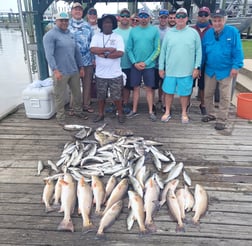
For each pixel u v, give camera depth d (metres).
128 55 4.41
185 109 4.49
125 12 4.41
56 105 4.44
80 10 4.36
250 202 2.62
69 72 4.25
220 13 3.77
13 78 10.88
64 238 2.21
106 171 3.03
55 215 2.45
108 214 2.34
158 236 2.23
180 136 4.01
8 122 4.55
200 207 2.46
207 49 4.11
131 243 2.16
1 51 18.05
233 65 3.90
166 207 2.54
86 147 3.54
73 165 3.17
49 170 3.15
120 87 4.27
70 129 4.21
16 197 2.69
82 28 4.44
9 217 2.43
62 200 2.50
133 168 3.05
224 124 4.23
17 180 2.97
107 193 2.66
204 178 3.00
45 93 4.45
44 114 4.59
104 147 3.53
